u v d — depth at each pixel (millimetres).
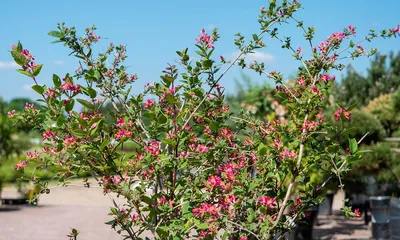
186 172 3479
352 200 11648
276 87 3844
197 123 4008
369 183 10492
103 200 14656
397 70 27719
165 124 3494
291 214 3699
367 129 9227
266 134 3918
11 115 3607
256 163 3656
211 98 3986
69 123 3340
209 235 3248
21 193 13742
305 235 7934
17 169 3502
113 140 3371
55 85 3303
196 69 3564
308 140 3555
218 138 3836
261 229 3225
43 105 3371
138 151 3512
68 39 3623
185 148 3586
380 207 8922
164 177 3537
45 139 3406
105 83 3701
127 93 3719
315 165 3629
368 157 9000
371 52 3658
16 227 10070
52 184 17469
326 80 3635
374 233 8945
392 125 16625
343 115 3459
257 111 11391
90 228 10016
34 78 3289
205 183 3389
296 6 3725
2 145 13070
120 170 3348
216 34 3596
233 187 3338
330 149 3455
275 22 3762
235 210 3355
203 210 3205
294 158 3441
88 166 3369
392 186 11227
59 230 9859
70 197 15148
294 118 3639
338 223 11234
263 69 3811
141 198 3275
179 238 3238
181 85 3461
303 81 3678
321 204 3684
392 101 16875
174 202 3422
